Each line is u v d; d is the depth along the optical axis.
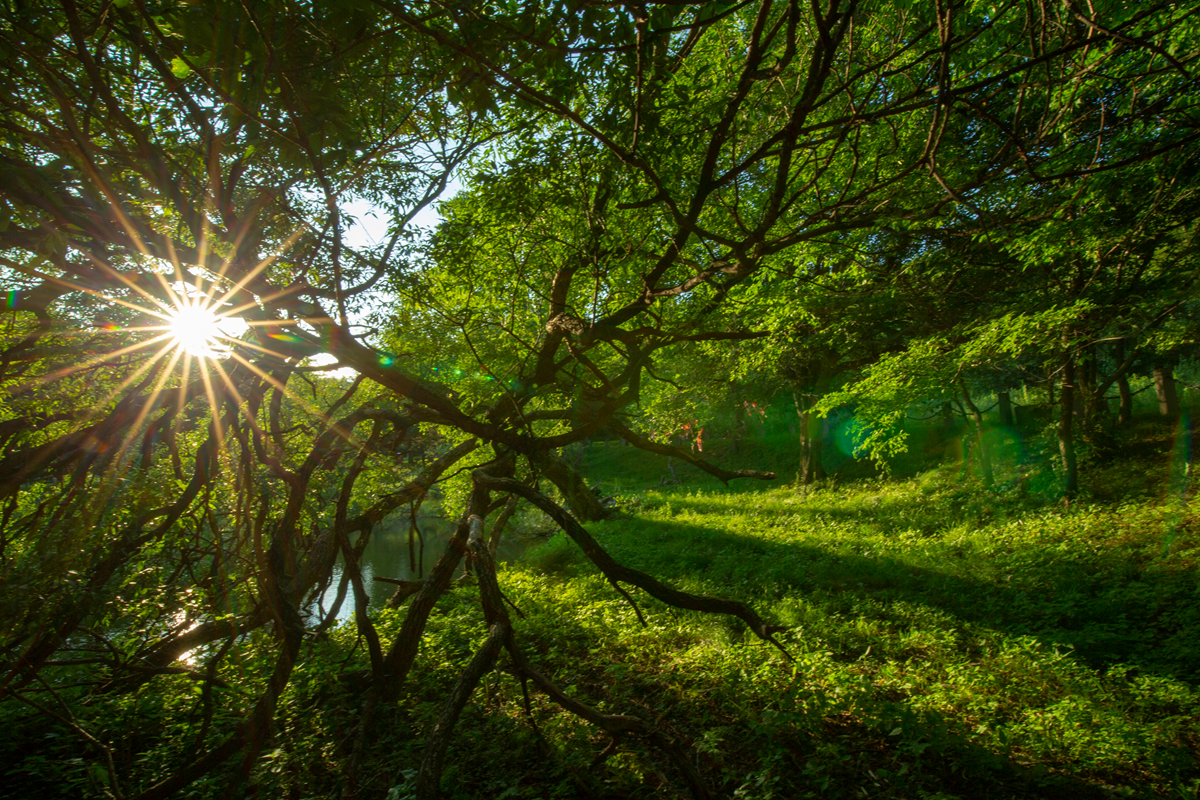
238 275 2.86
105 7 2.02
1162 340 10.51
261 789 4.77
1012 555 11.77
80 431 3.47
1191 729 5.73
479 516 4.39
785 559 13.51
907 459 25.03
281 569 3.91
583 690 7.11
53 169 2.28
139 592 4.03
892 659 7.98
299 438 5.23
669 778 5.28
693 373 12.67
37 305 3.10
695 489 28.92
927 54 2.44
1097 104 4.62
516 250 6.01
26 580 3.18
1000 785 5.14
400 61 3.08
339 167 2.75
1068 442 14.87
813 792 5.02
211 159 2.48
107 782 4.35
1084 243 8.59
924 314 11.01
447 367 6.72
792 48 2.21
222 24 2.05
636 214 5.55
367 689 6.38
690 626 9.22
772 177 6.71
